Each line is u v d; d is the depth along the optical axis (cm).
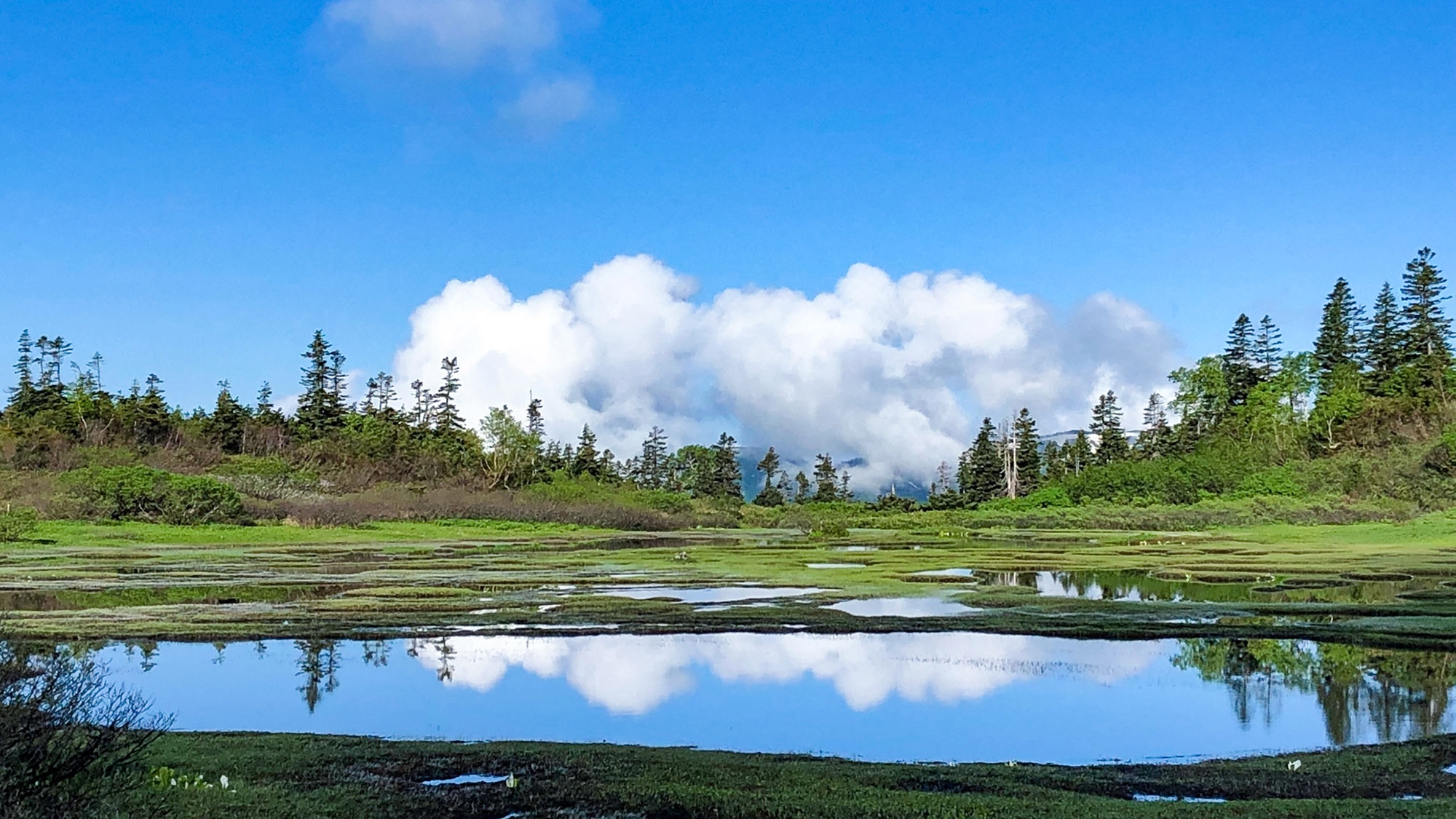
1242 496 9350
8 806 1032
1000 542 7238
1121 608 3291
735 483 15900
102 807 1127
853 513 12938
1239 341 12988
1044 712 1984
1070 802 1339
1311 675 2297
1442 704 2030
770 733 1839
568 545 6950
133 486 7038
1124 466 11319
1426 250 11125
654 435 16712
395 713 1998
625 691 2181
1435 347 11006
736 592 3859
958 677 2305
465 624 3012
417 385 14200
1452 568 4506
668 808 1333
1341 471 9012
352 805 1314
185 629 2897
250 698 2120
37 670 1191
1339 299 12100
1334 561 4959
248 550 6038
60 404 11256
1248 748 1731
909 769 1524
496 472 11244
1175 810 1292
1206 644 2677
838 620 3058
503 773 1497
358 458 11125
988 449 14612
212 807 1230
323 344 13338
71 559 5181
